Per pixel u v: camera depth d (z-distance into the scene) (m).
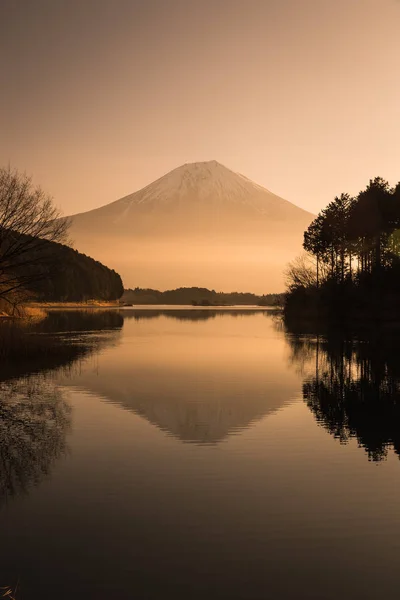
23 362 26.88
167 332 52.34
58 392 18.19
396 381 21.05
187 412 15.05
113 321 75.50
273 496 8.73
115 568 6.54
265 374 23.06
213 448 11.48
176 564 6.63
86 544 7.11
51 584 6.20
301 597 5.98
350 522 7.79
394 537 7.34
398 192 62.47
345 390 18.83
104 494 8.78
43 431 12.84
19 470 9.98
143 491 8.92
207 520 7.83
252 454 11.07
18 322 64.06
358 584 6.23
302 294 80.50
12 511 8.12
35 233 45.25
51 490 8.98
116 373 23.11
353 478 9.58
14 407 15.63
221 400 16.88
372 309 63.78
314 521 7.82
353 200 71.69
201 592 6.06
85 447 11.51
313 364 26.66
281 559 6.76
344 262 71.75
